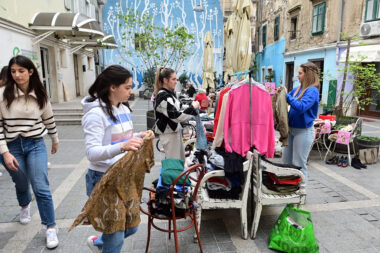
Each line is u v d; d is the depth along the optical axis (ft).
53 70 37.88
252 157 8.83
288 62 54.60
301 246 8.05
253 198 9.52
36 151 8.70
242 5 19.88
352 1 36.04
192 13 71.20
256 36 73.26
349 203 11.66
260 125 9.43
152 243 8.85
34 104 8.45
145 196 12.38
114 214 5.50
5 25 25.05
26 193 9.61
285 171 8.86
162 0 69.97
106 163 6.25
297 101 10.21
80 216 5.43
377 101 35.04
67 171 15.67
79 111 31.83
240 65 20.48
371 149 17.15
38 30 30.50
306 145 10.91
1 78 8.34
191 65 72.33
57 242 8.63
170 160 8.13
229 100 9.25
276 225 8.82
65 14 30.37
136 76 71.31
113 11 68.69
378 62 34.32
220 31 72.59
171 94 10.66
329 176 14.99
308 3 46.32
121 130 6.22
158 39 28.76
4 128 8.35
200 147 10.31
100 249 6.46
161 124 10.71
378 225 9.90
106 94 6.00
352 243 8.81
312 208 11.19
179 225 9.98
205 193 9.39
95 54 66.74
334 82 37.60
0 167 16.30
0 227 9.74
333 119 19.04
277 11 58.95
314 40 45.03
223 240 9.03
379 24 31.81
